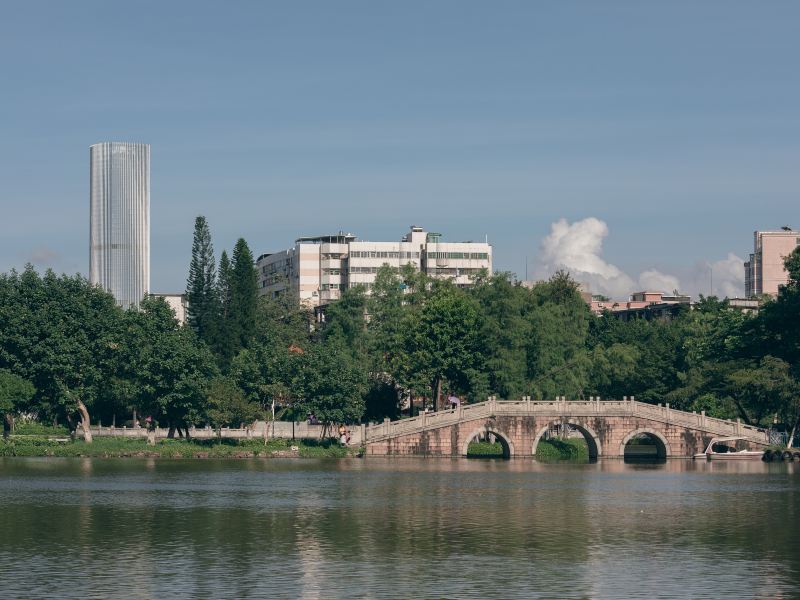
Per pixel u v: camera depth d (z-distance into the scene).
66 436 164.88
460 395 185.12
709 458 157.62
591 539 74.31
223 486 109.19
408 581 60.00
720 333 180.38
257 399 171.62
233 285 193.88
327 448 156.12
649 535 76.19
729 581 60.19
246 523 81.62
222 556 67.31
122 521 82.38
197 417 158.25
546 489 108.12
